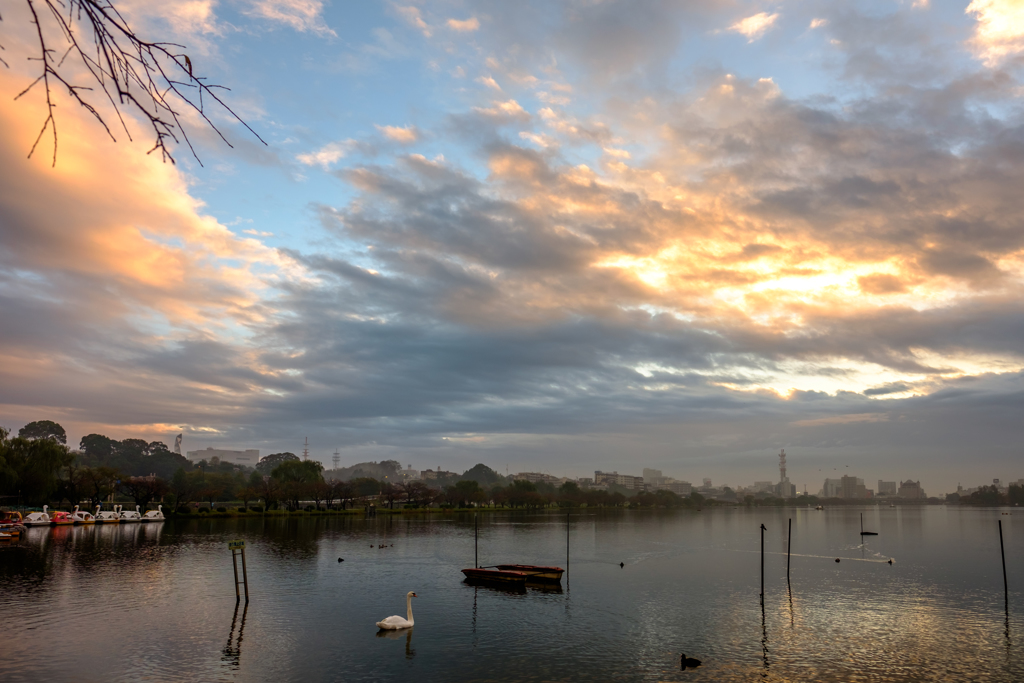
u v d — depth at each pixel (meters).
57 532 143.38
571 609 65.88
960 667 47.12
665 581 85.19
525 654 49.00
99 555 101.62
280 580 81.12
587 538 153.88
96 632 53.28
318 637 52.94
